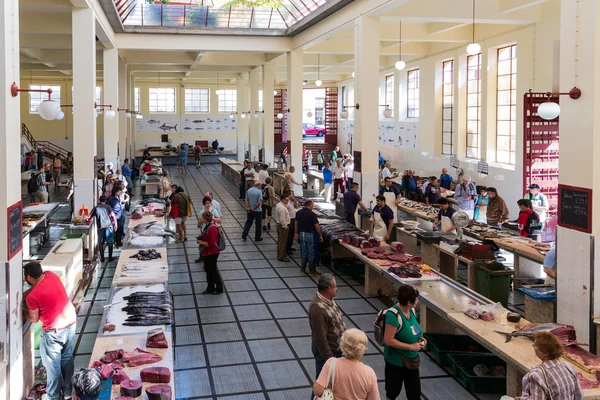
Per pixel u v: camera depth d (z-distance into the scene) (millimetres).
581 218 6461
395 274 8320
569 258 6676
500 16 14484
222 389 6488
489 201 12602
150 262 8359
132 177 27297
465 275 11133
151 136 38219
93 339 7902
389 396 5379
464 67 19594
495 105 17812
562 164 6770
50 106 7051
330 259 12031
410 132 24156
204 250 9898
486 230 11133
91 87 12672
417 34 17984
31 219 12148
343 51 20969
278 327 8430
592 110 6305
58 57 22188
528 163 13867
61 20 15562
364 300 9641
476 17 14273
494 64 17688
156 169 23781
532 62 15344
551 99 13805
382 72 27203
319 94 42312
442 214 11359
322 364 5406
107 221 11914
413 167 23938
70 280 8711
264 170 20516
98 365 5082
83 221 11844
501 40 16859
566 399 4266
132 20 18688
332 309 5316
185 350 7586
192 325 8508
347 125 34906
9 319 5500
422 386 6527
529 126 13797
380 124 27812
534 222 10656
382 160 24578
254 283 10656
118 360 5219
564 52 6715
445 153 21562
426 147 22578
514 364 5301
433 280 8070
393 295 9859
